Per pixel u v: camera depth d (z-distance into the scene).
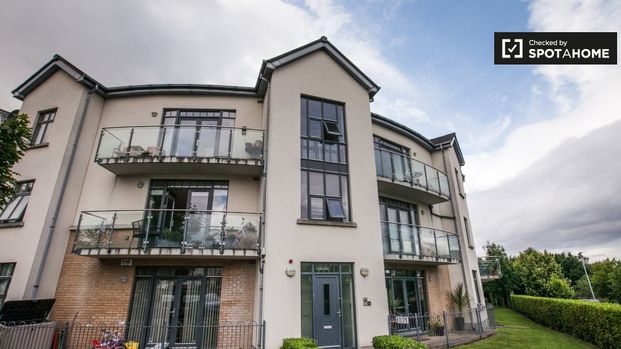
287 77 10.13
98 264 8.56
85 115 9.86
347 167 10.14
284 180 8.95
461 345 9.29
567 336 11.41
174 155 8.99
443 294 12.47
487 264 17.67
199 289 8.58
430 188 12.55
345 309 8.59
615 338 8.91
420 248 10.85
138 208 9.29
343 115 10.83
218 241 8.12
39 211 8.52
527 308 17.84
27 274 7.82
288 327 7.70
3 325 6.52
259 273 8.16
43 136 9.81
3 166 6.00
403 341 7.07
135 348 7.42
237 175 9.89
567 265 43.16
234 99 10.90
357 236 9.30
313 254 8.58
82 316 8.06
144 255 7.99
